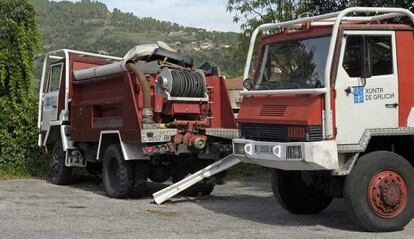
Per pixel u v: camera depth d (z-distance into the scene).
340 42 7.65
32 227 7.99
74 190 12.49
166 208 9.85
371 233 7.68
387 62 7.93
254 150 8.20
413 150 8.38
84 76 12.12
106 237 7.36
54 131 13.78
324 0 12.21
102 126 11.59
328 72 7.52
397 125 7.91
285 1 20.05
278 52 8.52
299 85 7.99
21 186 13.15
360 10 7.76
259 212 9.51
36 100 16.27
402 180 7.79
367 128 7.74
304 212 9.38
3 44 16.72
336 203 10.62
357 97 7.69
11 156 15.67
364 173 7.59
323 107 7.51
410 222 8.43
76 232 7.66
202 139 10.65
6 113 15.80
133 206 10.05
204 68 11.52
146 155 10.66
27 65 16.61
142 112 10.40
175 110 10.73
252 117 8.38
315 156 7.38
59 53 13.70
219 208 9.91
